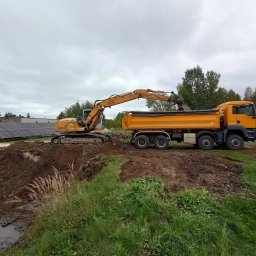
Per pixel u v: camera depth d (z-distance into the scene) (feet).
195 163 38.32
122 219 20.22
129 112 58.03
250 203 24.04
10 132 111.96
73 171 43.34
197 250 17.58
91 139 64.23
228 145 56.18
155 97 63.41
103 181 28.66
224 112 57.21
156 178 28.25
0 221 28.27
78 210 22.00
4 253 20.72
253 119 55.52
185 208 22.39
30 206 31.55
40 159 51.62
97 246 18.02
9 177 49.80
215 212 21.95
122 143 63.67
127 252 17.04
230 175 33.12
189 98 138.82
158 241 17.67
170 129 57.26
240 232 20.01
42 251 18.39
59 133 66.69
